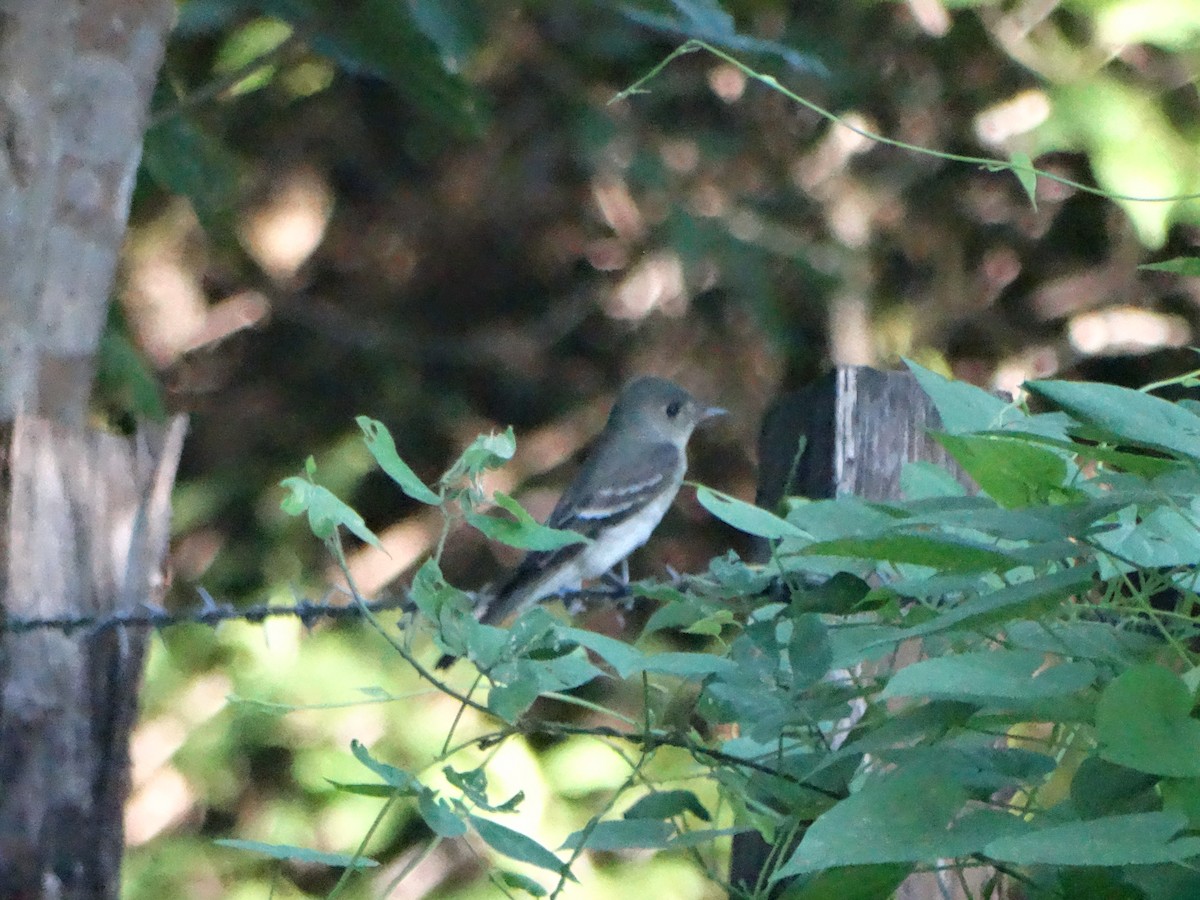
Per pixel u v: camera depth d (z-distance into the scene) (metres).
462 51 8.80
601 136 11.94
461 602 3.40
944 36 11.76
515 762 9.98
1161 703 2.44
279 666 10.71
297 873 10.82
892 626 3.32
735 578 3.57
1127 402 2.79
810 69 8.28
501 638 3.41
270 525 12.62
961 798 2.67
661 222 12.44
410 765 10.41
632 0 8.38
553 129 12.62
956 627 2.74
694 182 12.34
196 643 11.09
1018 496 2.99
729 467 12.86
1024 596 2.63
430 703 10.56
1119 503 2.69
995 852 2.36
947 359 12.59
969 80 11.83
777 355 12.17
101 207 6.36
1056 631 3.02
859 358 12.21
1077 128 10.70
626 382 13.00
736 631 4.15
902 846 2.58
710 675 3.36
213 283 13.25
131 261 12.86
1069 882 2.86
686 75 12.16
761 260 12.01
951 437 2.98
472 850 3.93
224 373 13.23
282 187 13.10
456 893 10.56
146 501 5.66
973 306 12.45
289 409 13.22
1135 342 12.04
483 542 12.79
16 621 5.35
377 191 13.33
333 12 9.72
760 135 12.34
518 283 13.33
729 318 12.76
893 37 11.91
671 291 12.65
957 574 3.09
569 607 7.87
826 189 12.23
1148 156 10.56
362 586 12.45
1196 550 3.10
